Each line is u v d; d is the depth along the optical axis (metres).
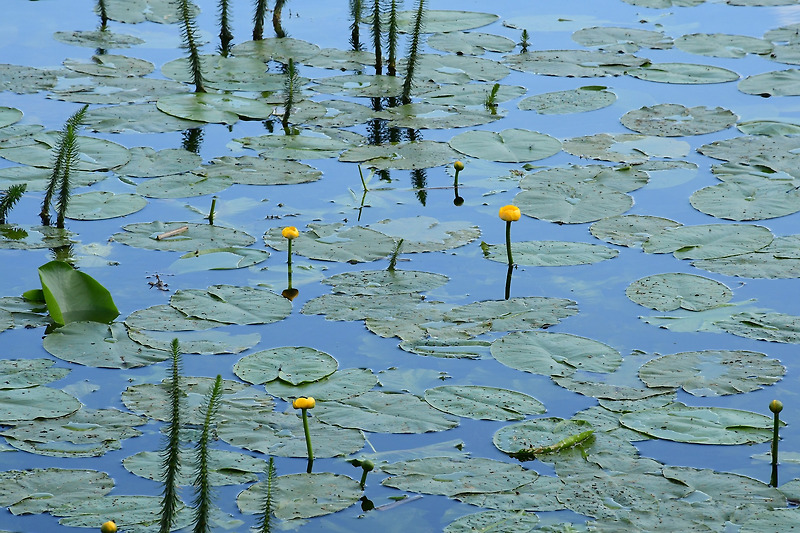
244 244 12.55
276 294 11.25
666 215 13.38
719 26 22.19
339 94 18.31
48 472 8.11
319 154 15.54
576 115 17.25
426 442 8.65
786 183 14.12
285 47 20.72
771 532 7.29
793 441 8.62
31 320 10.73
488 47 20.86
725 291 11.22
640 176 14.51
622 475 8.12
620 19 22.94
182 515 7.57
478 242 12.70
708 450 8.48
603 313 10.91
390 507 7.72
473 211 13.64
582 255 12.20
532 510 7.65
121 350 10.06
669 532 7.33
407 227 13.09
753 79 18.73
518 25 22.47
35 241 12.56
